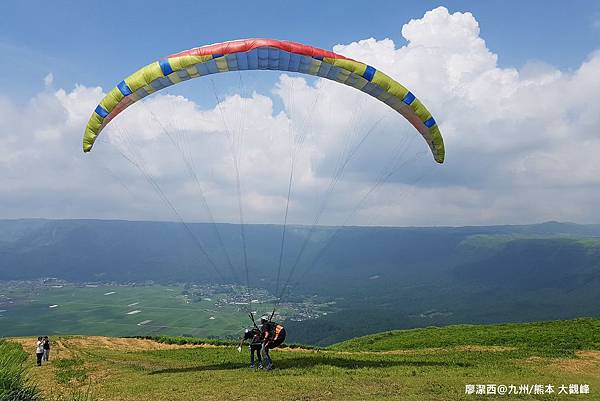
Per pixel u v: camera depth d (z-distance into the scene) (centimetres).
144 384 1719
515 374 1938
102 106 1878
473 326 4422
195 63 1822
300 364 2084
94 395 1526
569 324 3769
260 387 1553
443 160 2175
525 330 3681
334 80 2012
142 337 3847
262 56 1852
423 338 3875
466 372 1933
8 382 1022
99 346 3372
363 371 1877
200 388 1576
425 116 2012
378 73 1942
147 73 1847
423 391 1530
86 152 1931
